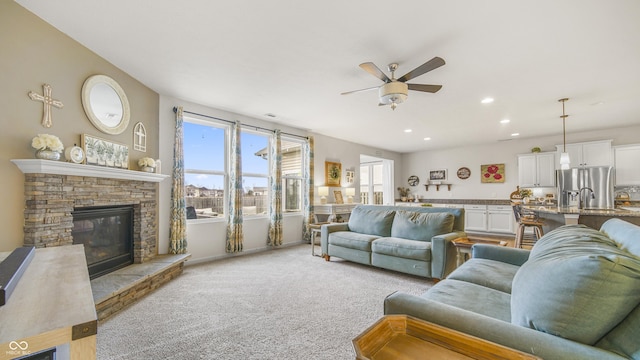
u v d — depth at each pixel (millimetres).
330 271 3807
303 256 4707
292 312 2514
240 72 3229
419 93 3820
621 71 3119
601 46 2598
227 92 3855
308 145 6027
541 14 2146
